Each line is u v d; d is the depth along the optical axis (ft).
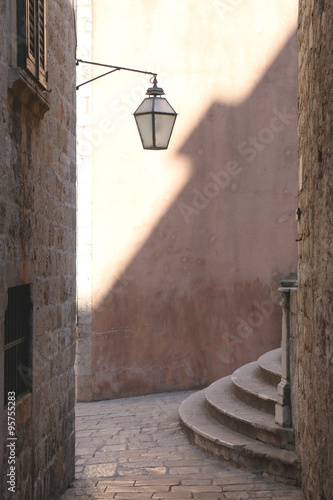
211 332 30.53
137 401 28.94
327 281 12.04
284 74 30.94
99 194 30.04
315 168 13.46
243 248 30.60
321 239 12.68
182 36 30.48
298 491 16.39
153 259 30.42
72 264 18.28
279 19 30.83
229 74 30.66
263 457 17.53
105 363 29.76
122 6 30.01
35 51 13.08
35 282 14.07
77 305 29.71
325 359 12.25
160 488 16.92
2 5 11.29
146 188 30.35
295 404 17.43
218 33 30.63
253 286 30.66
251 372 24.13
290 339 18.02
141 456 20.13
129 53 30.09
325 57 12.19
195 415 22.54
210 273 30.58
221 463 19.13
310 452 14.34
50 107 15.33
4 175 11.48
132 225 30.27
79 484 17.54
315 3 13.39
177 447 20.97
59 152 16.66
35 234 14.06
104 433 23.22
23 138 13.01
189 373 30.55
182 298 30.50
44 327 14.97
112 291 30.01
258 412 20.24
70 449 17.67
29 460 13.58
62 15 16.92
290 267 30.89
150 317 30.30
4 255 11.46
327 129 12.05
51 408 15.65
